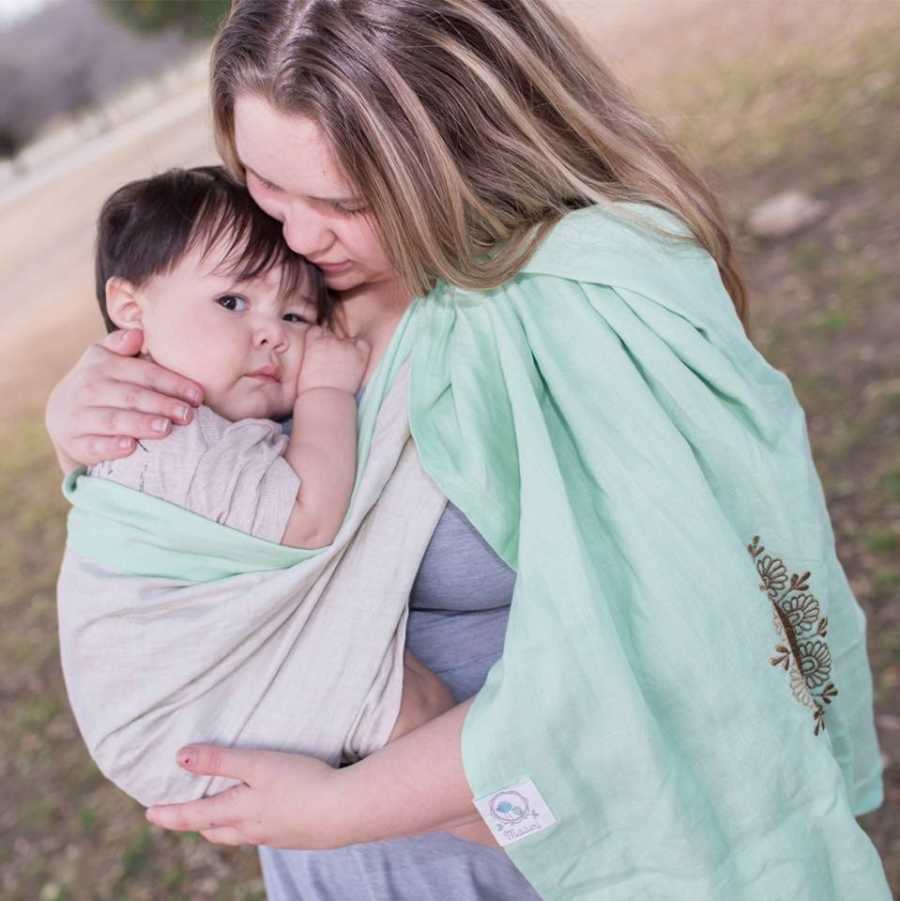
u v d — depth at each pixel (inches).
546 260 56.4
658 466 52.8
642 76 383.6
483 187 55.7
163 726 56.9
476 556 57.7
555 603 51.2
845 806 55.0
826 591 57.0
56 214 709.3
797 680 54.6
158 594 55.6
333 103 50.7
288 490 55.1
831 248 212.1
